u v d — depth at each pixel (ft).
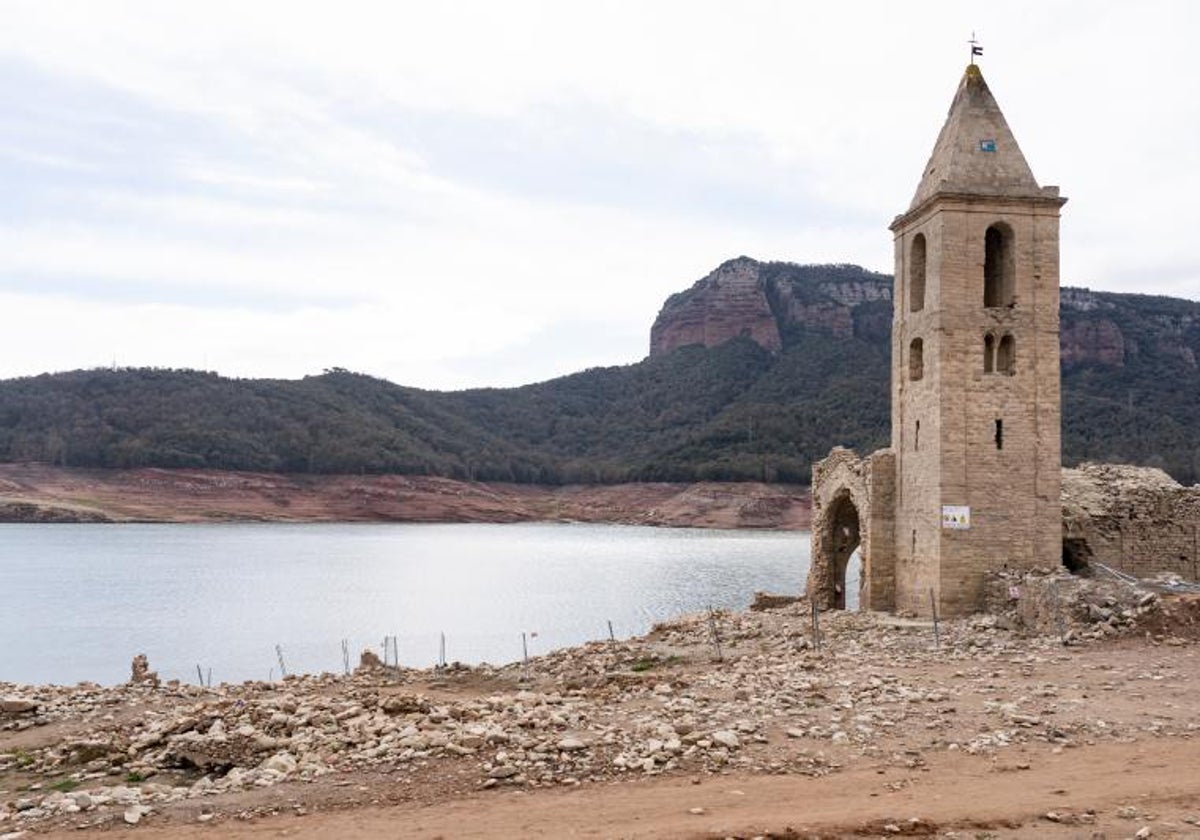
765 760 67.82
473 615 277.44
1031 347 142.20
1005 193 141.90
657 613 280.92
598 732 74.33
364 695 98.99
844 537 179.52
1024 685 88.79
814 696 84.94
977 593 138.62
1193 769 64.03
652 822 55.83
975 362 140.77
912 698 83.71
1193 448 539.29
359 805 61.77
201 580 367.45
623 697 91.25
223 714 87.97
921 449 144.77
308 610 289.33
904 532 149.69
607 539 622.54
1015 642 113.50
